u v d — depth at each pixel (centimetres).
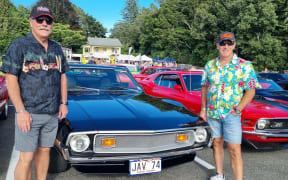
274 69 2944
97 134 221
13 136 414
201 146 263
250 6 2897
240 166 246
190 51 4941
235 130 240
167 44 5384
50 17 184
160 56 5472
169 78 515
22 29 4806
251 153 378
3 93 485
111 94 333
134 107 278
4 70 175
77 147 216
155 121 247
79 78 353
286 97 496
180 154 245
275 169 317
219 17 3691
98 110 261
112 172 231
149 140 234
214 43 3831
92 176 272
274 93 530
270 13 2839
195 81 475
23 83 183
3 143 377
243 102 236
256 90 557
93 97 311
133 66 1770
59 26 5231
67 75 347
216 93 245
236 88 238
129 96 330
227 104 240
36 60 184
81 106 271
